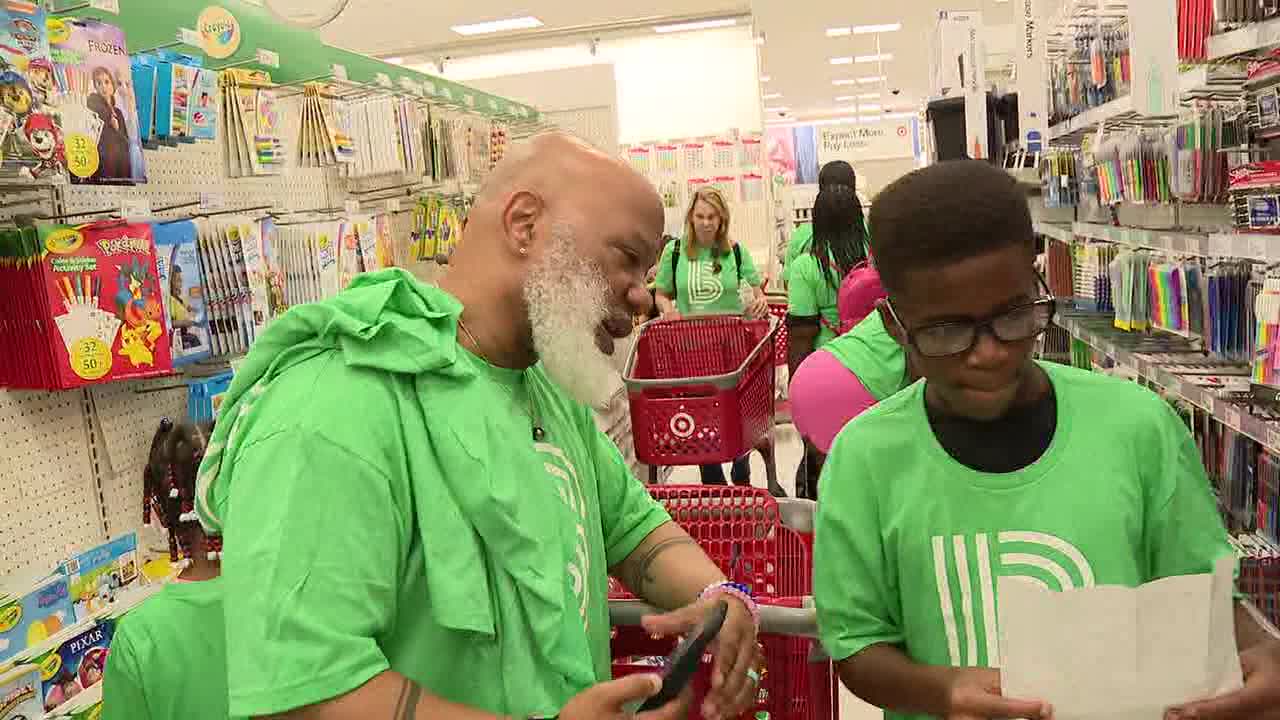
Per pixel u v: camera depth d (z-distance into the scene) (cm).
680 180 1095
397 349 118
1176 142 295
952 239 105
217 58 320
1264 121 248
